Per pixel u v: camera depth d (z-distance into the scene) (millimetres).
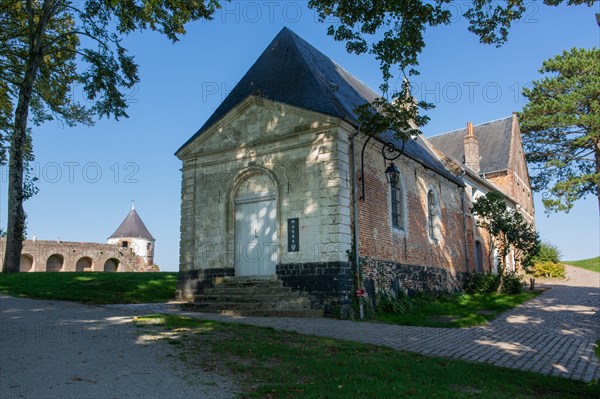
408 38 10703
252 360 6691
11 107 19422
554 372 7473
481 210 21703
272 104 14047
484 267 25516
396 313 13797
